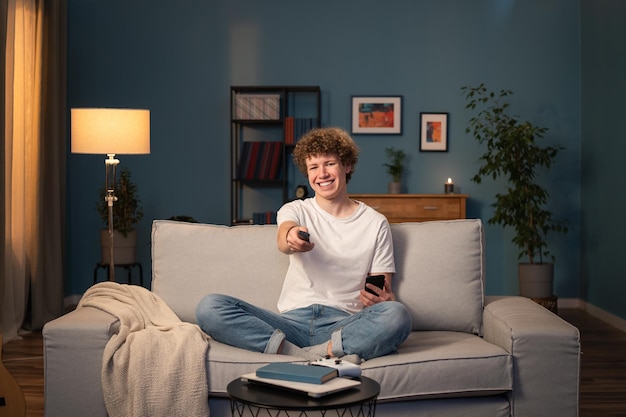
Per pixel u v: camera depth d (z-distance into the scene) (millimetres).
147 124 4746
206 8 6859
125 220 6316
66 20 6375
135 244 6387
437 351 2754
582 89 6738
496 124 6820
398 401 2701
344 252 3074
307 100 6887
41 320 5793
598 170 6340
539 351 2730
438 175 6871
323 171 3104
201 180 6914
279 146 6703
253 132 6879
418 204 6445
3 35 5027
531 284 6270
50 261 5973
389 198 6445
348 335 2781
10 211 5297
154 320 3000
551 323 2803
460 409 2727
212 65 6875
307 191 6812
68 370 2721
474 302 3188
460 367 2691
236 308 2848
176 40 6867
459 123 6848
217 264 3238
